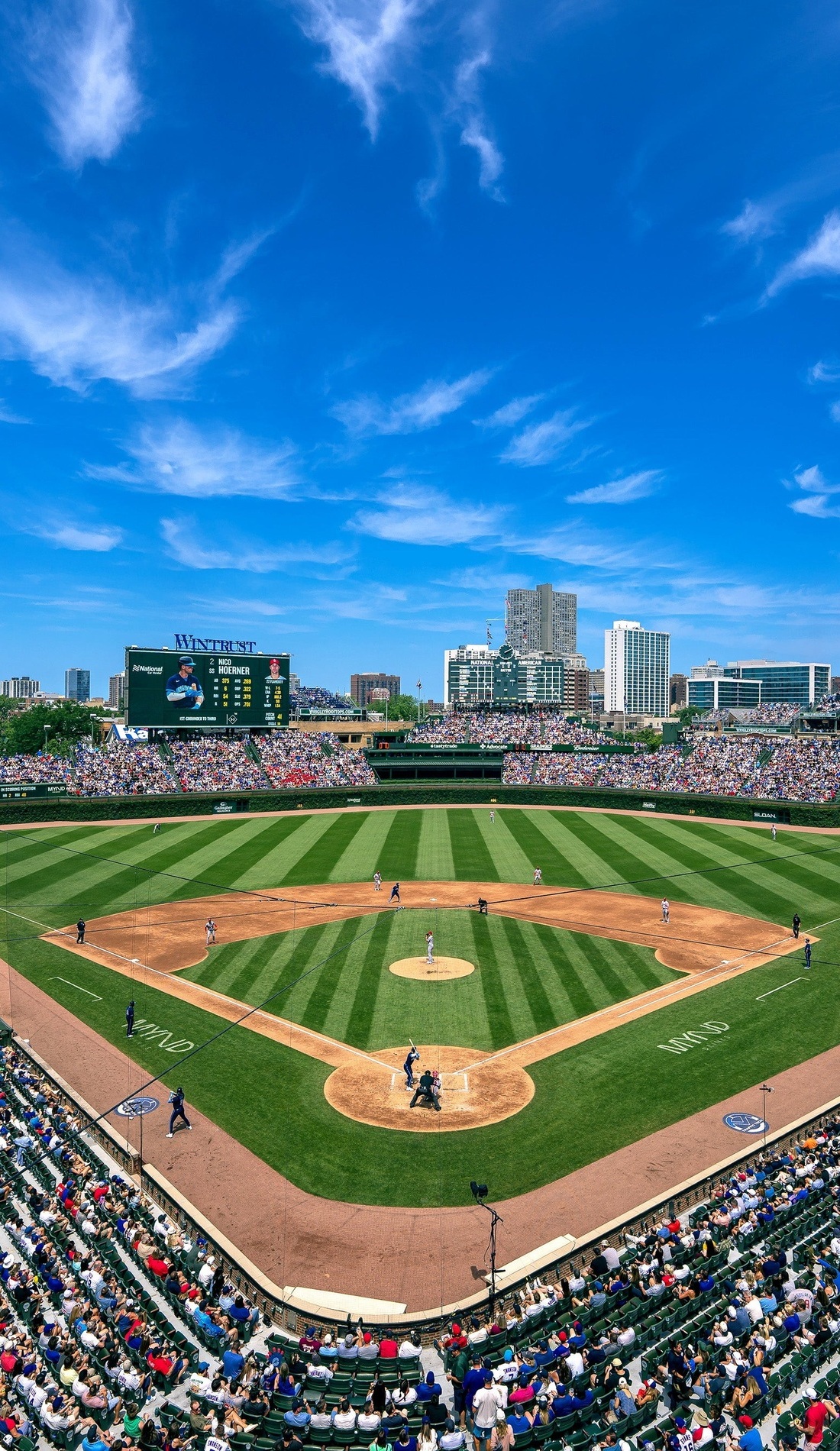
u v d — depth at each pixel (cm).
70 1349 1870
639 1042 3669
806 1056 3516
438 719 14300
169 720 10806
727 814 9719
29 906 5944
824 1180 2528
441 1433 1672
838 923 5503
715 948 4969
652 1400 1720
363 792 10731
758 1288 2025
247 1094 3228
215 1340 1931
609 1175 2647
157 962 4741
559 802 10794
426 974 4516
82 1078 3359
